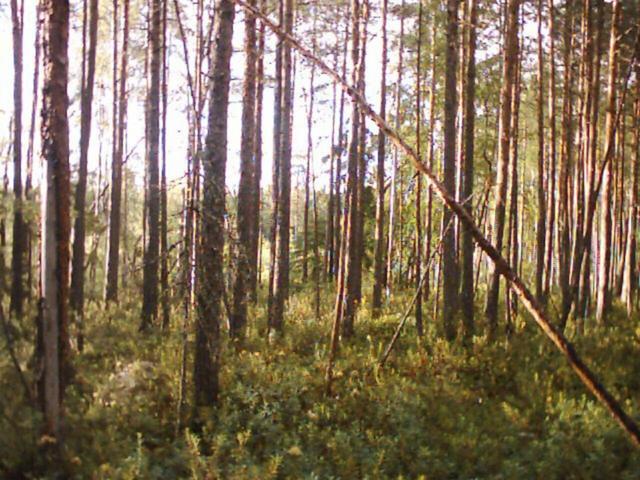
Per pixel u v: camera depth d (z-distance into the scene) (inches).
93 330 484.1
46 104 284.5
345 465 288.8
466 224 84.9
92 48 566.9
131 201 1245.7
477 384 435.2
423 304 714.8
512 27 506.3
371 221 1078.4
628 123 931.3
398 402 371.6
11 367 291.0
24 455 262.2
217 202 354.9
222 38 362.6
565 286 632.4
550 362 470.3
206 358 360.2
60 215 285.6
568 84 668.1
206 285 348.8
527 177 1440.7
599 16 633.6
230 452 304.2
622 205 898.1
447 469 297.3
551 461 305.9
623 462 315.9
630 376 444.5
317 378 416.2
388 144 892.0
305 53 107.1
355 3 540.1
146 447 300.2
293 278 1059.9
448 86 519.2
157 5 631.2
